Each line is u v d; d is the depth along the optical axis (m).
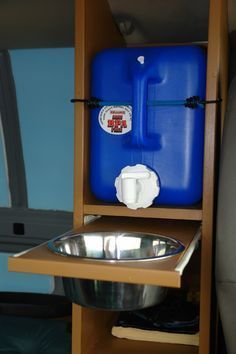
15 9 1.33
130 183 1.02
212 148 1.05
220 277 0.94
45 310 1.81
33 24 1.48
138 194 1.06
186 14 1.36
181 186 1.08
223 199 0.93
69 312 1.85
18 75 1.86
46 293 1.99
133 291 0.88
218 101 1.05
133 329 1.35
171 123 1.08
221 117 1.22
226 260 0.93
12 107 1.90
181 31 1.52
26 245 1.98
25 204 1.97
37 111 1.89
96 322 1.31
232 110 0.95
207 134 1.05
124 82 1.12
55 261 0.77
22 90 1.87
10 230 1.99
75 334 1.15
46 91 1.86
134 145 1.10
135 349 1.29
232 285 0.93
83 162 1.16
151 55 1.09
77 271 0.75
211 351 1.20
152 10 1.35
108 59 1.14
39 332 1.63
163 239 1.01
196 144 1.08
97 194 1.17
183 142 1.08
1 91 1.88
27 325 1.68
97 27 1.25
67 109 1.86
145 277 0.71
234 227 0.92
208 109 1.05
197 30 1.51
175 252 0.84
